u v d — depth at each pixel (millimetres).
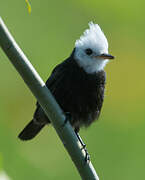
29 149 13562
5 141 13430
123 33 15250
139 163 12781
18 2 14812
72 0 15008
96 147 13086
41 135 13852
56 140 13820
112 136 13453
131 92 14914
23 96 14227
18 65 6414
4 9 14812
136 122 14164
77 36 14781
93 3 15070
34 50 14445
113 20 15219
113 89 14953
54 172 13219
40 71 14266
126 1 15148
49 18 14805
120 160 12875
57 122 6656
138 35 15266
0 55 14391
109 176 12555
